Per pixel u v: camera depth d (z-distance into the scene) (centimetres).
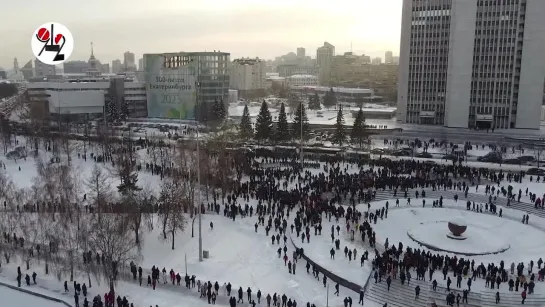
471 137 15188
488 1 16362
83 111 19912
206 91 19075
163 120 19312
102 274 5700
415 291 5250
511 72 16550
